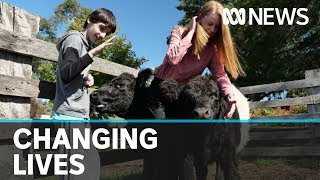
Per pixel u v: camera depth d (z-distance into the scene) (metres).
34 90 1.78
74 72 1.41
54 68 9.06
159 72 1.78
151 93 1.71
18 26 1.75
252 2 7.69
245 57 7.78
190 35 1.66
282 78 7.45
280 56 8.25
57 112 1.46
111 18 1.60
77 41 1.47
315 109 3.66
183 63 1.75
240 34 7.88
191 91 1.57
